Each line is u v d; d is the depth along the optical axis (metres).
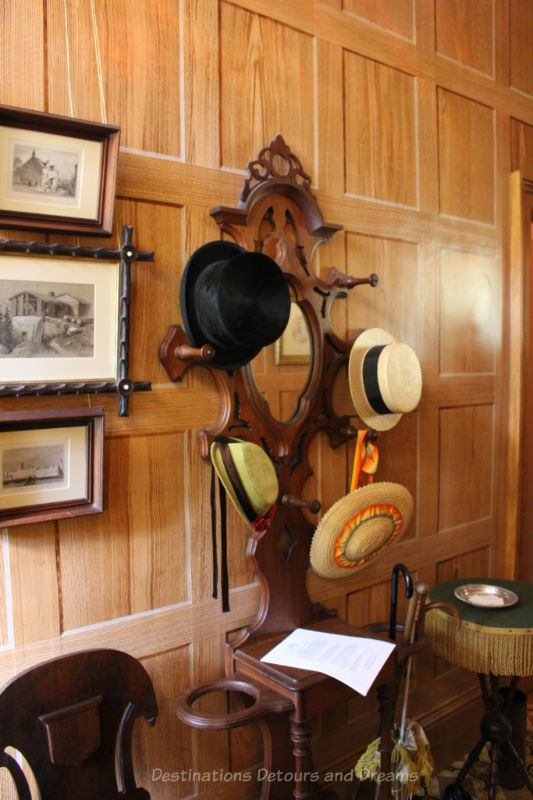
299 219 1.79
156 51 1.52
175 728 1.59
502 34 2.50
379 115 2.04
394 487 1.86
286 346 1.76
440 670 2.31
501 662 1.74
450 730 2.30
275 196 1.73
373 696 2.06
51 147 1.31
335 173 1.91
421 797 2.04
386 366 1.79
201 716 1.37
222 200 1.64
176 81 1.56
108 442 1.46
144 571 1.53
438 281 2.25
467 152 2.35
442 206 2.26
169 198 1.54
